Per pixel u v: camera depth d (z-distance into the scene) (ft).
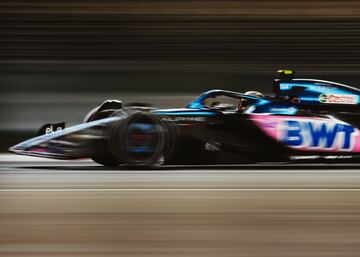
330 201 54.34
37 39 144.77
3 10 152.15
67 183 65.00
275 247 38.32
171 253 36.96
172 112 77.41
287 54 146.61
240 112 79.41
